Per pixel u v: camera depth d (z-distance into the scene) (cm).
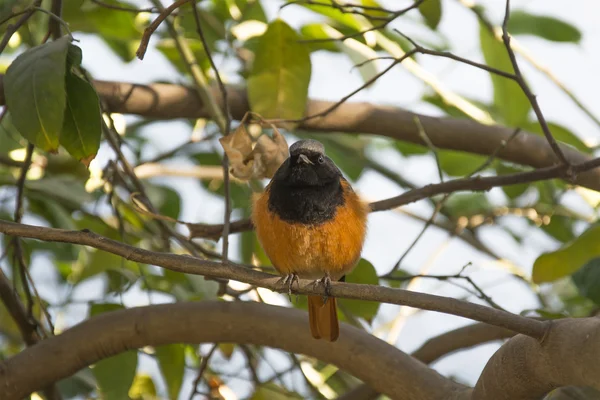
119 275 1077
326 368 1187
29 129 678
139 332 922
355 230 952
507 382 744
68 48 721
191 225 1052
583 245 959
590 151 1305
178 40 1112
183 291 1140
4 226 746
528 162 1209
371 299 755
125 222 1265
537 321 708
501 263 1292
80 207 1188
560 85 1198
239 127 947
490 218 1331
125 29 1213
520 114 1263
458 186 1033
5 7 1075
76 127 746
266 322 922
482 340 1048
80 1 1130
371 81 959
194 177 1411
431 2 1045
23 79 678
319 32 1184
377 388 899
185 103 1131
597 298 958
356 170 1446
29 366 915
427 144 1088
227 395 1066
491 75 1252
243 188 1338
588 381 676
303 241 941
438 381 865
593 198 1301
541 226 1334
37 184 1145
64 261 1303
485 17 1210
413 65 1221
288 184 941
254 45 1195
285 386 1066
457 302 713
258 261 1258
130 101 1110
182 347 1041
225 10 1285
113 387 1001
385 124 1187
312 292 792
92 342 920
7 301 995
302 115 1092
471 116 1241
